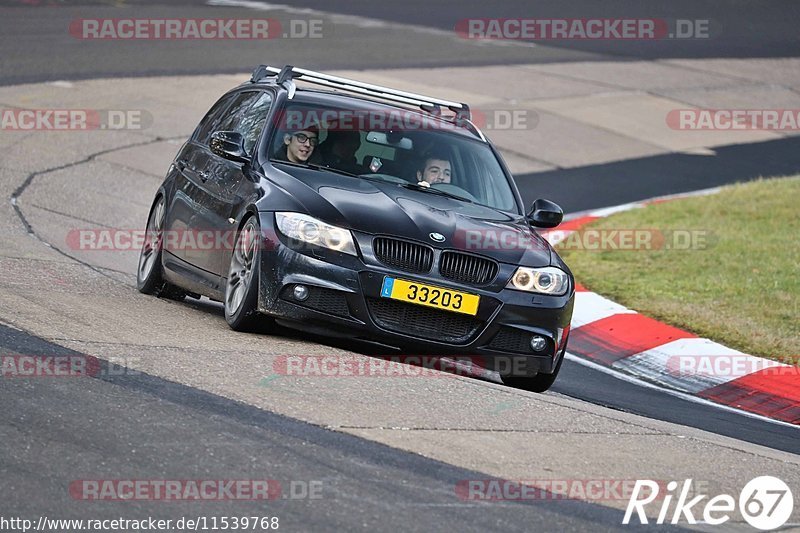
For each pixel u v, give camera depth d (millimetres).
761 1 144500
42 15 95062
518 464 20000
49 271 34188
